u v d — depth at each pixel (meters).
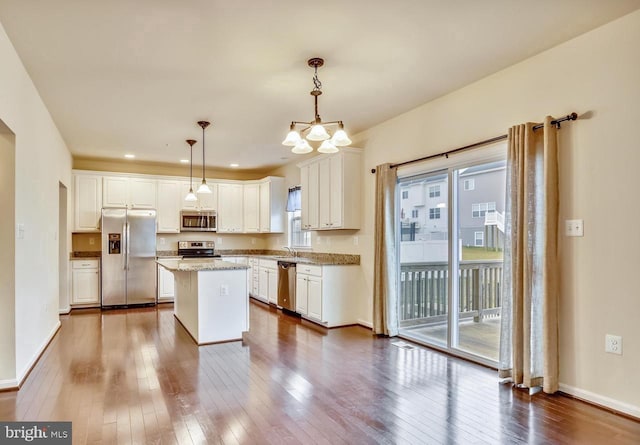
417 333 4.54
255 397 2.86
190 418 2.52
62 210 6.00
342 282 5.20
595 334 2.75
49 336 4.39
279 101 4.13
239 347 4.17
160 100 4.08
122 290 6.56
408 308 4.70
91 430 2.37
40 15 2.52
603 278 2.71
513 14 2.56
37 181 3.81
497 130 3.46
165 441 2.24
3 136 3.03
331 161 5.42
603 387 2.71
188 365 3.57
